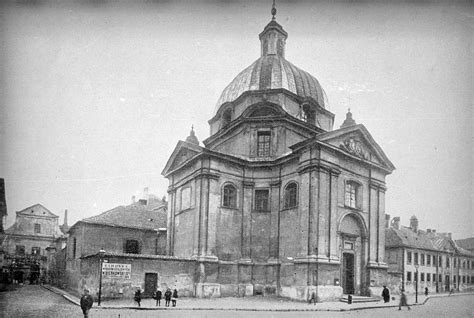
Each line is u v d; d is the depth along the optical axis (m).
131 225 39.22
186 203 33.59
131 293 26.94
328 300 27.48
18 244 51.53
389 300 30.44
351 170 31.66
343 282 30.20
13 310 21.73
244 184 32.69
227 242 31.17
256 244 31.94
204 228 30.22
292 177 31.08
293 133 34.44
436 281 54.84
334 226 29.11
